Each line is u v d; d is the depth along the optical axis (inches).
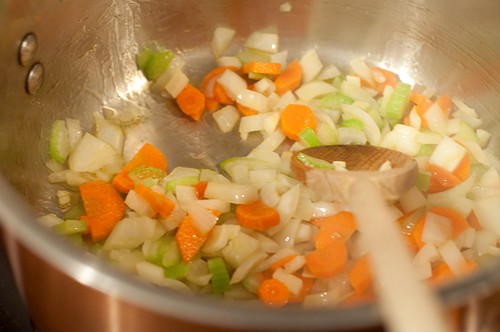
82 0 21.9
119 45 23.6
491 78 23.5
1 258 21.3
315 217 21.2
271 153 22.6
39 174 21.9
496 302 16.3
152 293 15.7
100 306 16.6
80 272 15.9
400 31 24.2
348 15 24.3
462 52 23.6
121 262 20.2
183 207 21.1
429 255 20.5
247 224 20.8
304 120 22.8
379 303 15.5
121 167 22.3
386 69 24.6
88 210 21.0
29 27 20.8
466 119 23.5
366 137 23.0
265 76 24.1
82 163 22.1
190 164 22.6
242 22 24.6
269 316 15.4
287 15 24.5
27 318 20.6
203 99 23.5
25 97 21.5
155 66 23.9
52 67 22.1
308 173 20.4
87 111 23.2
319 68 24.5
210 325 15.6
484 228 21.5
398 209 21.4
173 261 20.3
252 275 20.3
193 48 24.6
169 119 23.4
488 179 22.4
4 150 20.8
